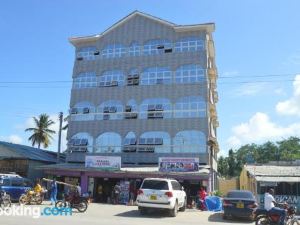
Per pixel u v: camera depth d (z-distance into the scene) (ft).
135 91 144.05
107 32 155.43
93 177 123.65
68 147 147.54
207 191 111.86
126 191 111.45
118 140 141.38
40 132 217.15
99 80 151.12
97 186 124.06
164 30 146.72
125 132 141.08
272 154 252.42
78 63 156.46
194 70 138.41
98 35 155.22
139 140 138.10
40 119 218.38
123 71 148.46
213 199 92.73
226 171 273.75
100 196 122.42
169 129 135.54
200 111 133.59
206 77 136.56
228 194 73.26
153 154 134.82
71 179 127.44
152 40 147.64
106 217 63.62
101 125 145.48
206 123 131.75
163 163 116.16
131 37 151.12
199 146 130.31
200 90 135.64
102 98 148.56
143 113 140.56
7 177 91.91
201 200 93.04
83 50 157.58
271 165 119.75
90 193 119.14
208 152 128.98
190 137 132.26
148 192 68.49
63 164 140.15
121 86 146.82
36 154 152.87
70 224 48.55
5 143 147.13
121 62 149.69
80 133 147.95
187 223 59.21
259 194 100.12
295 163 125.18
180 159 114.83
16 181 92.94
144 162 135.23
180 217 69.41
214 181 147.84
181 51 142.00
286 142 254.47
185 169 113.60
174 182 74.18
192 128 132.77
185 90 137.39
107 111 146.10
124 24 153.79
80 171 123.75
